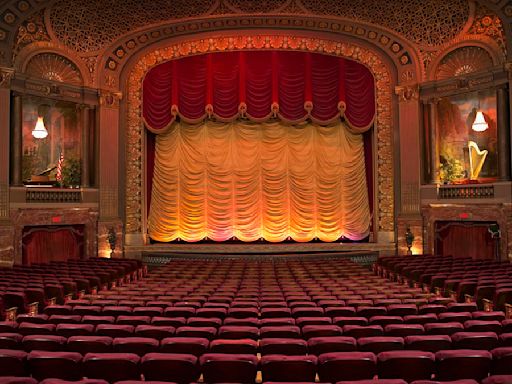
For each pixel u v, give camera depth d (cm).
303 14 1565
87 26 1519
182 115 1628
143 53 1623
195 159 1681
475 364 367
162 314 601
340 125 1678
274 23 1597
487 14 1405
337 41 1625
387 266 1214
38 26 1431
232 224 1688
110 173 1562
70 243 1502
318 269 1169
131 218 1611
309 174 1684
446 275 939
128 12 1533
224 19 1585
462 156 1487
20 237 1363
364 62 1622
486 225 1417
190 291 812
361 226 1669
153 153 1677
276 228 1686
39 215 1402
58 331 485
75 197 1495
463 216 1443
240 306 655
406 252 1541
